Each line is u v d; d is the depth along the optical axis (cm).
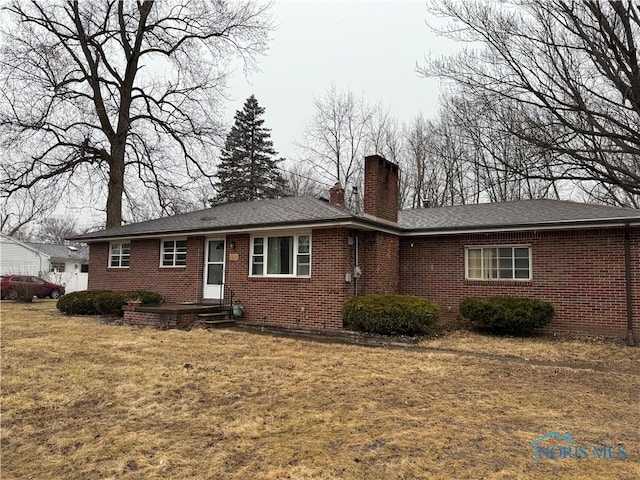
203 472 374
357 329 1117
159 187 2475
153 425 486
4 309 1806
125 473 371
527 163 984
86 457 402
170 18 2330
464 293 1322
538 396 602
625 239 1095
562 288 1172
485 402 573
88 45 2286
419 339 1040
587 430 473
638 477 365
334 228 1192
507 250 1274
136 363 786
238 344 990
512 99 959
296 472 373
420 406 555
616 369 779
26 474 370
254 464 389
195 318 1287
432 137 2978
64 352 877
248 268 1348
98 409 539
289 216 1280
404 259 1434
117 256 1767
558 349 952
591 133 880
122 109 2341
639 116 908
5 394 594
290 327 1225
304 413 526
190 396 595
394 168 1427
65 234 5744
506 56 955
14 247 3375
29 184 2133
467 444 433
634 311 1072
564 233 1180
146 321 1286
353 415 518
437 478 363
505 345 995
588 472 374
